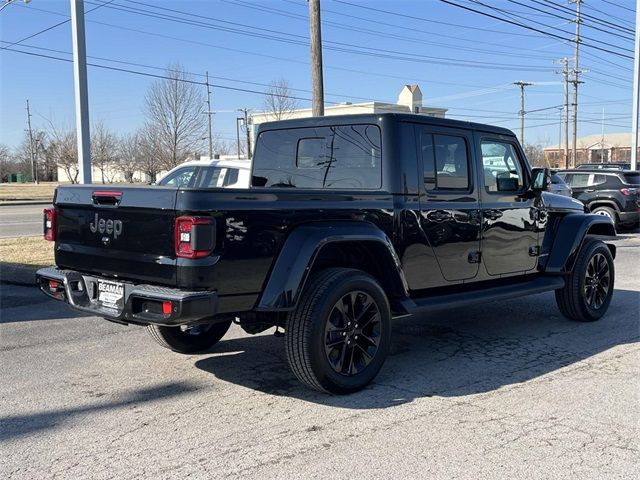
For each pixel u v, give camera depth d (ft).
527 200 21.67
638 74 80.84
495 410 14.88
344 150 18.65
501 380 17.12
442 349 20.35
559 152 279.90
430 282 18.30
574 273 23.36
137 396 15.87
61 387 16.53
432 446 12.86
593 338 21.76
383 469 11.85
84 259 16.05
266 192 14.51
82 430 13.70
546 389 16.37
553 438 13.28
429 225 17.99
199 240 13.39
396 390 16.30
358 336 16.20
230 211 13.85
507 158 21.18
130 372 17.83
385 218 16.90
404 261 17.43
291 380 17.12
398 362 18.85
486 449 12.73
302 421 14.19
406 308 17.11
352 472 11.73
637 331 22.79
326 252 16.71
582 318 23.99
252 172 21.80
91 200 15.51
